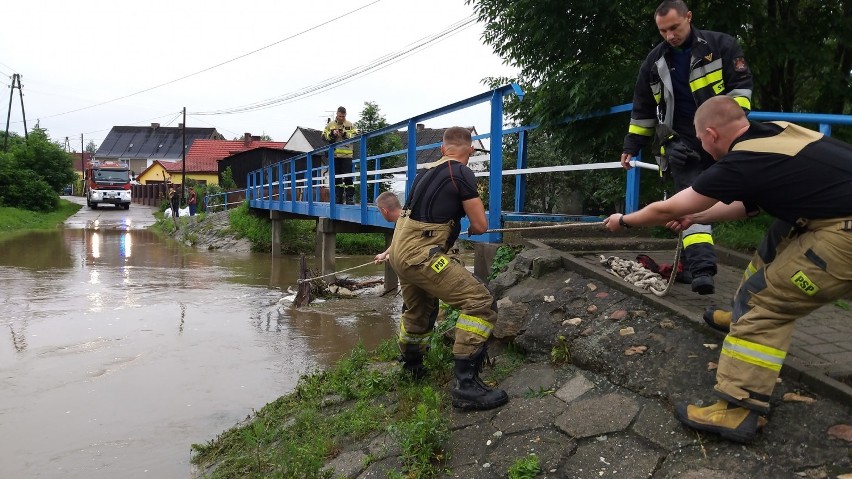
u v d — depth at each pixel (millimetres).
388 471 3377
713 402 2975
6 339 7953
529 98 7125
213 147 55250
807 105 7156
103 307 10031
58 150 37781
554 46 6500
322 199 19234
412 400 4133
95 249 19406
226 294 11562
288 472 3740
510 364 4121
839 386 2836
